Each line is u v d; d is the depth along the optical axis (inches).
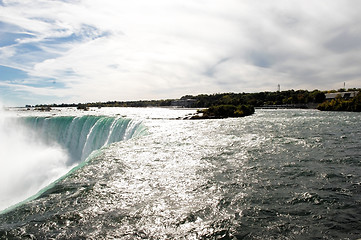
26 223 307.9
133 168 554.3
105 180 471.8
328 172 514.6
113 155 673.0
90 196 394.0
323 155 657.6
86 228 300.0
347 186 435.8
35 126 1526.8
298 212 343.9
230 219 326.3
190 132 1168.2
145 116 2436.0
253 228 303.4
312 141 856.9
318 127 1240.2
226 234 290.8
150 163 597.6
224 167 568.4
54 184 450.0
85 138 1368.1
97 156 661.9
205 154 696.4
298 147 766.5
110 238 280.7
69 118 1471.5
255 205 367.6
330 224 309.4
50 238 276.4
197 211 350.3
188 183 465.4
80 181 464.4
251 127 1332.4
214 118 2222.0
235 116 2332.7
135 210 351.6
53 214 332.5
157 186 448.5
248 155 677.3
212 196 404.2
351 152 685.3
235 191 424.2
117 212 344.5
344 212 340.8
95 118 1365.7
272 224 312.2
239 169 551.5
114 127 1279.5
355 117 1795.0
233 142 881.5
